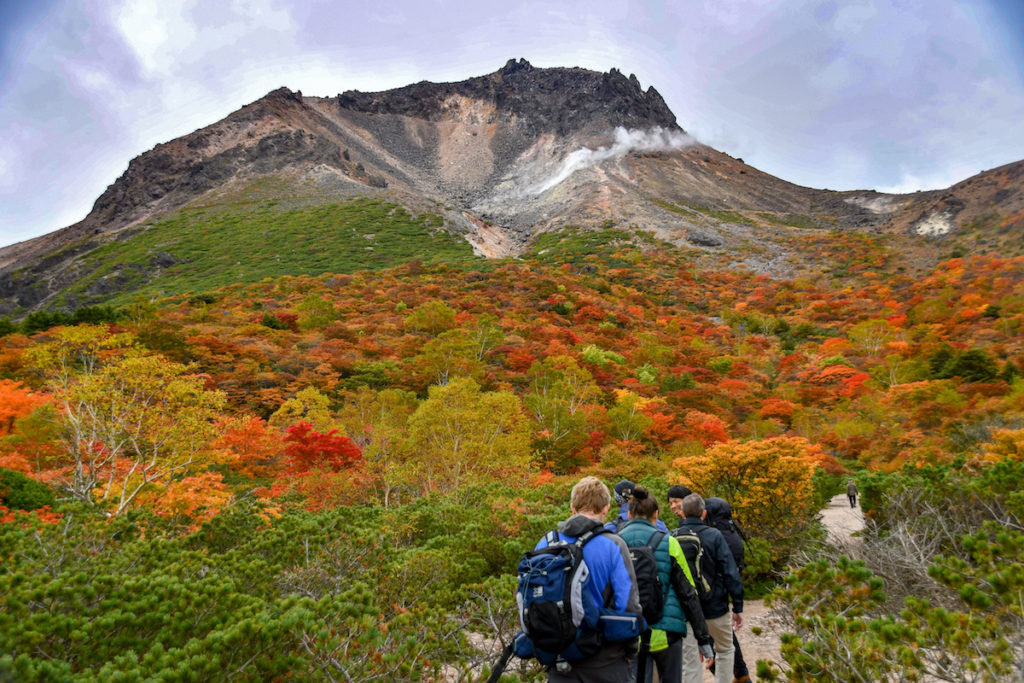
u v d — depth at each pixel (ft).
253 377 132.46
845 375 187.11
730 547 15.67
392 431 73.61
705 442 111.96
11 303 366.02
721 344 254.88
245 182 597.93
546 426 100.58
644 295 329.72
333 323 200.03
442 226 476.13
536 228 577.02
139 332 134.62
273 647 11.35
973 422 98.12
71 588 12.03
